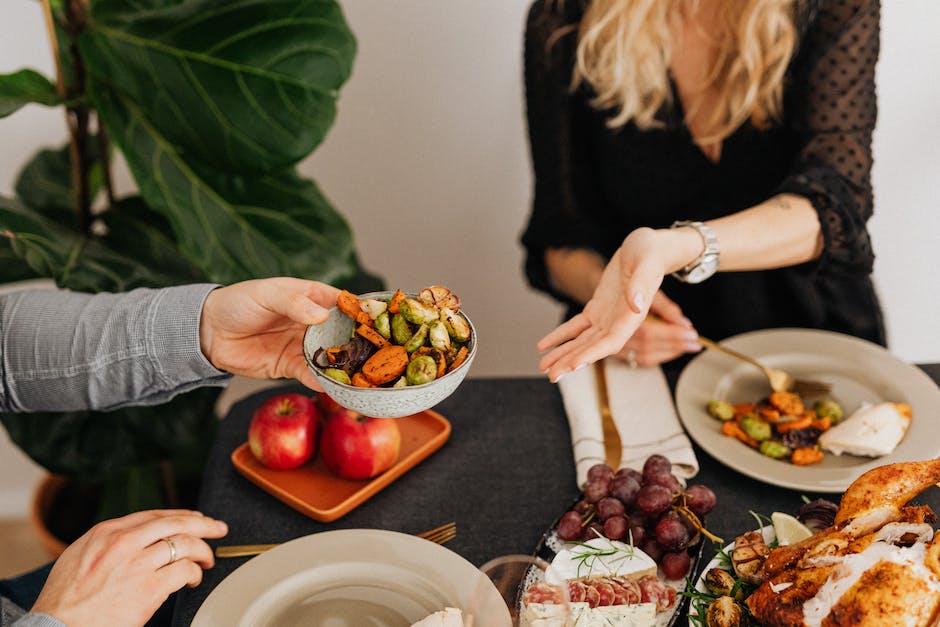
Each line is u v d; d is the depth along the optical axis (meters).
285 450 1.00
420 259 2.11
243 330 1.03
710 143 1.51
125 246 1.52
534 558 0.77
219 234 1.43
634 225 1.65
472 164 1.96
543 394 1.18
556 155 1.57
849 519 0.75
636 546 0.86
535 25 1.54
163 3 1.28
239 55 1.29
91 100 1.34
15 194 1.63
